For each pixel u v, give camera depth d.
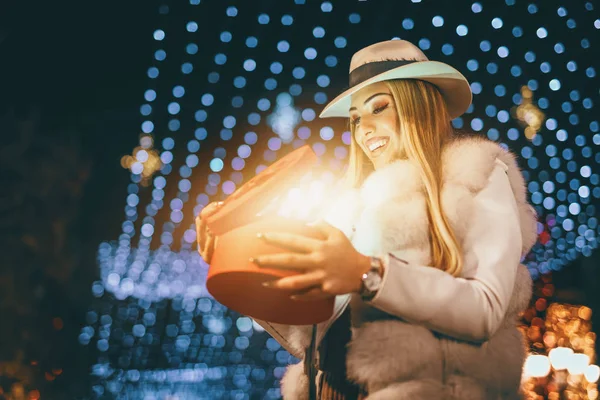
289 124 6.36
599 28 5.25
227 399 5.84
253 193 1.36
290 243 1.24
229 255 1.27
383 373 1.41
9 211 5.59
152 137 7.26
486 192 1.51
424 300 1.32
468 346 1.42
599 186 5.96
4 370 5.09
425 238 1.47
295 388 1.73
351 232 1.58
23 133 5.88
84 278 6.46
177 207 7.45
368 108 1.69
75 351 5.75
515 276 1.45
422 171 1.54
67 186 5.91
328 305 1.36
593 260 6.09
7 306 5.25
